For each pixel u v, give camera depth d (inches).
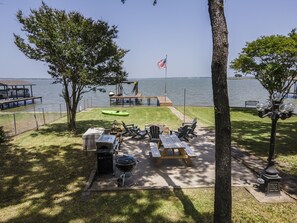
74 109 519.8
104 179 264.2
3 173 282.4
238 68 598.9
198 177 270.4
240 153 354.3
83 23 457.7
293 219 185.0
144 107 968.9
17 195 227.8
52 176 272.8
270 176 219.1
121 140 419.8
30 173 282.0
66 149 382.3
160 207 202.5
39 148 388.5
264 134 480.4
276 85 387.9
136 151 372.5
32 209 201.5
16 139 449.1
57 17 463.2
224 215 148.1
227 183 145.6
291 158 331.9
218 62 133.5
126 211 196.7
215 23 132.3
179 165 310.0
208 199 217.0
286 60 511.5
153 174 279.7
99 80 496.7
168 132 474.6
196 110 869.8
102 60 494.6
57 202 212.8
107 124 611.8
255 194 223.6
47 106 1312.7
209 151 370.6
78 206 205.3
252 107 954.7
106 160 273.1
